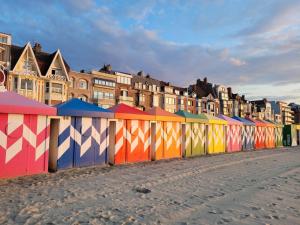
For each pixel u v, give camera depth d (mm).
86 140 11617
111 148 13094
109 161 13070
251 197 7402
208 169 12289
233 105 82188
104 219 5336
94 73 44875
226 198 7219
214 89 78812
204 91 77500
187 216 5672
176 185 8734
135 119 13969
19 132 9164
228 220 5484
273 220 5566
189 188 8352
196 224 5211
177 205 6453
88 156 11688
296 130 36875
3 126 8742
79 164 11289
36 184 8117
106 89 46875
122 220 5309
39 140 9781
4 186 7762
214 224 5242
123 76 51906
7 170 8820
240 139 24750
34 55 35688
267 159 17719
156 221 5312
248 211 6141
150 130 15000
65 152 10789
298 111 132000
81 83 43062
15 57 34594
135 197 7082
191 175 10656
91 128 11836
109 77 47438
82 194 7117
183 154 17672
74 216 5441
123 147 13328
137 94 54781
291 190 8445
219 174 11125
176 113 18172
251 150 25500
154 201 6762
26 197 6668
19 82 33656
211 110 72875
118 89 50438
